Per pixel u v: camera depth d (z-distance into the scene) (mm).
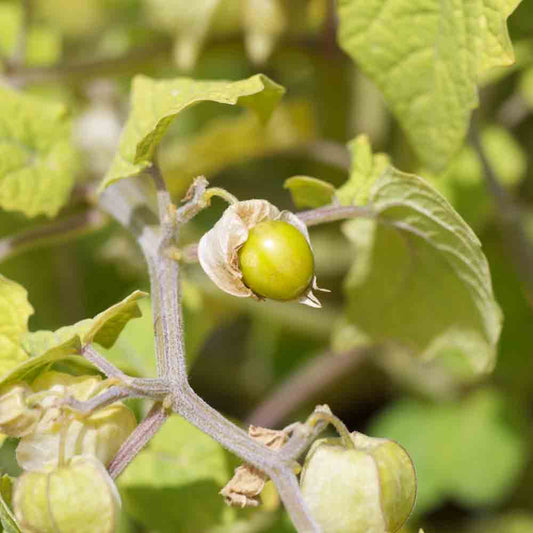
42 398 398
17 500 389
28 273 624
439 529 658
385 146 647
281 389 633
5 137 494
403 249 485
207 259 417
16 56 600
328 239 653
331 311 656
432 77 469
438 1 459
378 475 394
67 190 500
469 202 585
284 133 651
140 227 490
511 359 637
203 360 705
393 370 649
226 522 490
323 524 395
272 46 596
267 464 397
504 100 663
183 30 587
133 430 406
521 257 554
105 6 752
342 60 608
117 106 671
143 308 477
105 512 388
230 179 710
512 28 589
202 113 718
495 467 626
